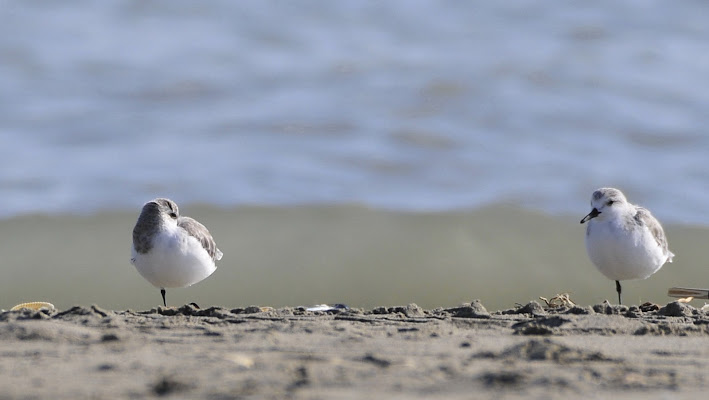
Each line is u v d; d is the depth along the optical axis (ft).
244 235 51.55
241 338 22.70
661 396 17.22
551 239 51.88
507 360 19.94
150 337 22.79
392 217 54.03
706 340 22.97
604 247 35.40
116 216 55.06
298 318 26.86
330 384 17.78
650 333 23.88
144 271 34.65
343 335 23.31
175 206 35.27
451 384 17.81
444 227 52.80
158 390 17.46
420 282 46.73
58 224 53.67
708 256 50.21
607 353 21.09
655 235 35.65
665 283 47.21
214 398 16.85
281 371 18.92
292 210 55.11
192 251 34.35
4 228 52.80
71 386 17.74
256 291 45.68
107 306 44.52
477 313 27.81
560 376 18.42
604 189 35.78
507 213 55.21
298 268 47.85
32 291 45.91
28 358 20.15
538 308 28.91
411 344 22.26
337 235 51.65
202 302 44.57
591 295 45.93
